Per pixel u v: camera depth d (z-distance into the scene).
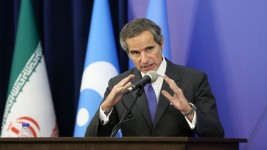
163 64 7.58
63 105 11.08
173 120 7.16
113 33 10.13
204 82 7.47
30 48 10.45
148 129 7.20
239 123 9.35
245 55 9.34
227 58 9.52
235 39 9.46
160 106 7.20
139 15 10.43
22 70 10.34
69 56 11.11
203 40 9.81
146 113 7.23
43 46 11.23
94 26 10.02
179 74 7.54
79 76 10.64
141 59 6.97
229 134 9.44
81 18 10.68
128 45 7.09
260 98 9.16
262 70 9.16
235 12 9.48
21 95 10.25
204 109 7.17
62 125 11.05
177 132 7.14
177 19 10.09
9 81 10.54
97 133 6.92
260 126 9.11
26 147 5.69
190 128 7.11
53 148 5.63
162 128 7.16
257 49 9.23
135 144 5.44
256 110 9.18
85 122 9.63
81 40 10.66
